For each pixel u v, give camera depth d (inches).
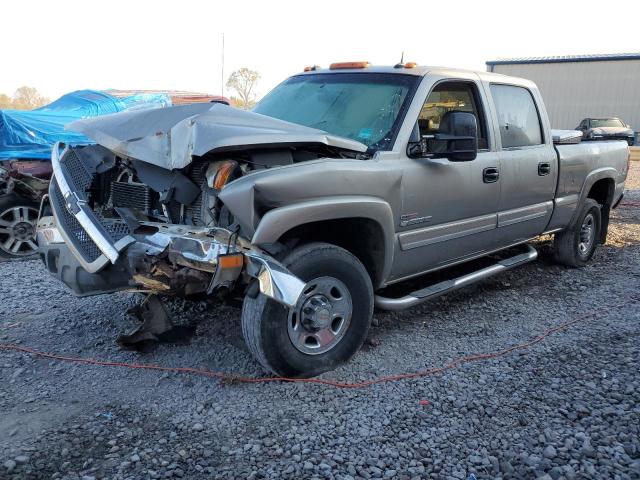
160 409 138.0
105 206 170.7
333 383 152.3
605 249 321.4
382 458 122.7
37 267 258.8
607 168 278.4
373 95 185.3
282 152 153.0
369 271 172.1
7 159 279.7
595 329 198.8
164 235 144.8
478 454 125.2
